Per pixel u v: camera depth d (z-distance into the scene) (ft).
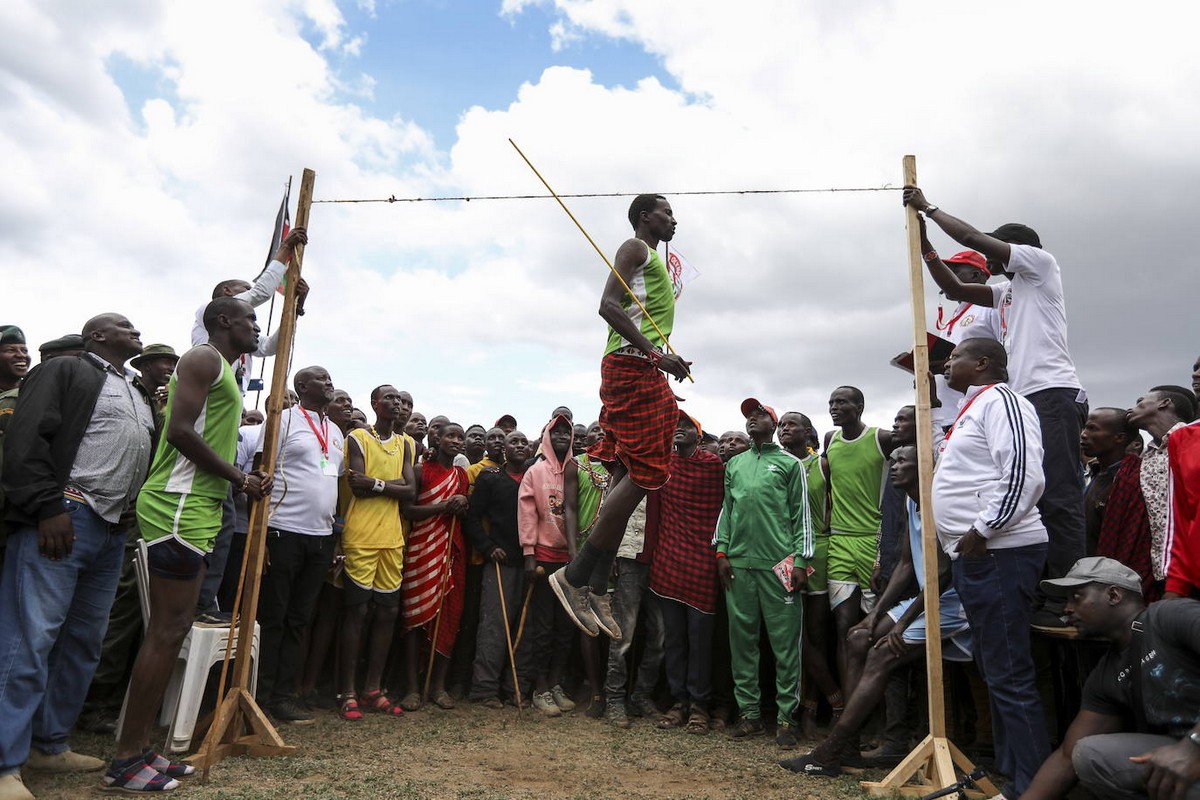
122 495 12.84
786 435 20.53
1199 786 8.30
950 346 16.26
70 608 13.03
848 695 16.37
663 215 13.62
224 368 12.87
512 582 21.31
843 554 18.47
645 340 12.35
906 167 14.85
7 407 14.10
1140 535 13.92
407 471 20.16
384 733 17.07
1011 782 12.64
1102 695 10.53
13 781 11.32
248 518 17.76
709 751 16.63
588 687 22.49
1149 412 14.39
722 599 20.88
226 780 12.84
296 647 17.69
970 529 12.37
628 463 12.80
